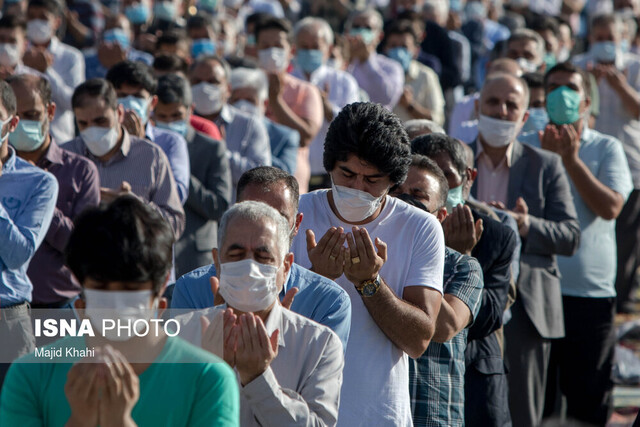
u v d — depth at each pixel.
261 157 18.19
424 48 31.05
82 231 5.96
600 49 25.91
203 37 27.09
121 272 5.90
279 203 9.45
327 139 8.92
